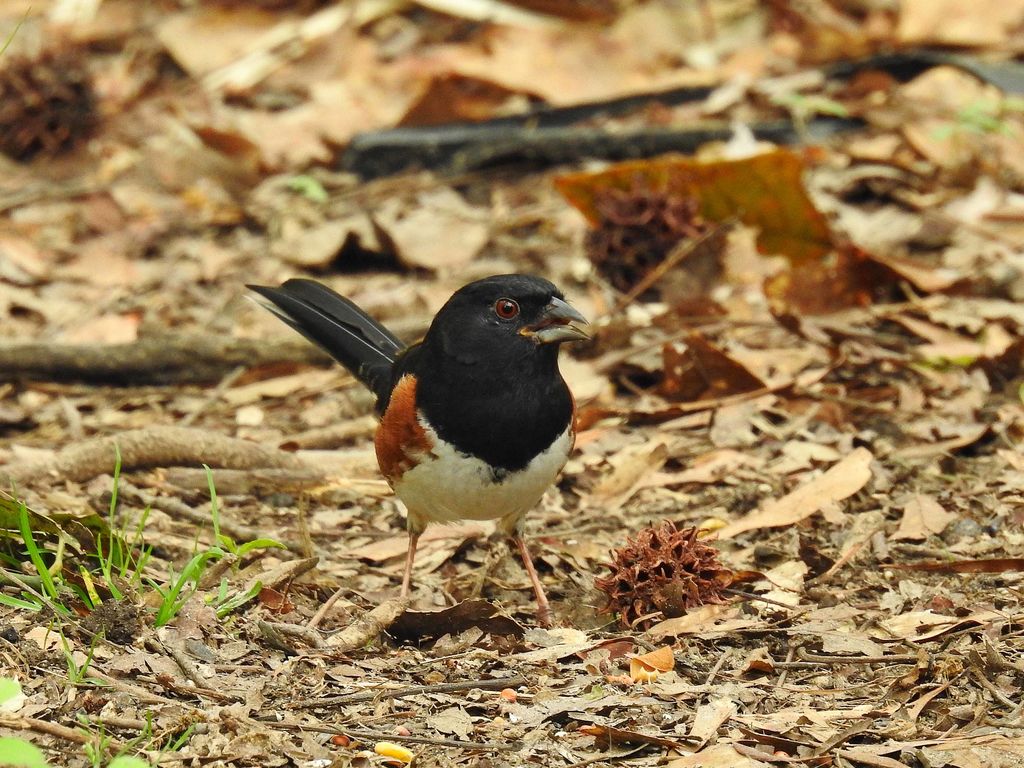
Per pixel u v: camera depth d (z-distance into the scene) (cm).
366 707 634
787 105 1501
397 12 1727
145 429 934
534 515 905
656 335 1122
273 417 1070
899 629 709
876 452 941
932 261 1238
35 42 1672
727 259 1224
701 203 1224
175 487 917
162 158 1495
